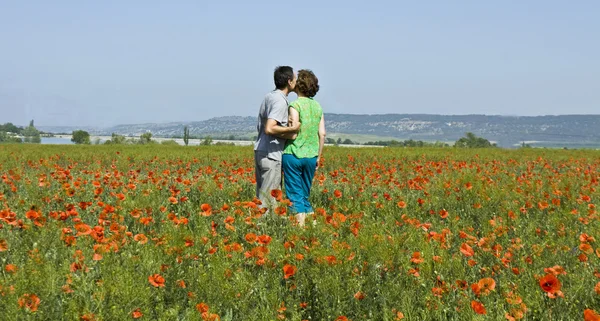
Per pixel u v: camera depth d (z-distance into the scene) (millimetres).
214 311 3953
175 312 3943
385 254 4875
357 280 4504
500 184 11797
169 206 8422
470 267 5188
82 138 157250
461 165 16656
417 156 26344
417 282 4613
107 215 6633
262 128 7957
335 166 19312
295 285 4520
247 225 6301
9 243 5352
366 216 7453
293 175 7828
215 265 4500
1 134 198375
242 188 10297
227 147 37844
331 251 4887
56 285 4043
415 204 9102
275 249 5086
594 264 5297
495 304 4207
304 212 7824
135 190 9438
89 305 3822
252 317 4008
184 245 5078
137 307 3912
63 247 5074
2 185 9961
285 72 7840
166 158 21812
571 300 4289
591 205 7871
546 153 32750
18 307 3648
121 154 23656
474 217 8461
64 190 8148
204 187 9742
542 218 7977
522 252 5652
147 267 4570
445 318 4012
